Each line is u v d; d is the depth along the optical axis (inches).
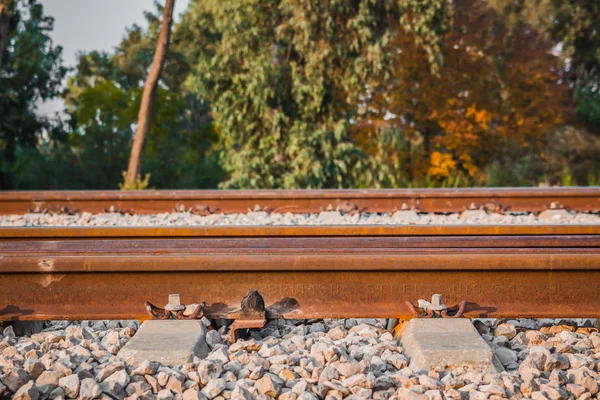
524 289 134.8
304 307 136.4
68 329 133.5
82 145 997.2
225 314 133.3
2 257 138.2
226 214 347.9
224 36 696.4
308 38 649.6
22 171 957.8
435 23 695.7
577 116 1061.8
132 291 138.5
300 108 688.4
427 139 977.5
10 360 113.0
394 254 137.7
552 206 331.3
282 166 696.4
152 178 975.6
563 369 111.7
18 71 1005.2
